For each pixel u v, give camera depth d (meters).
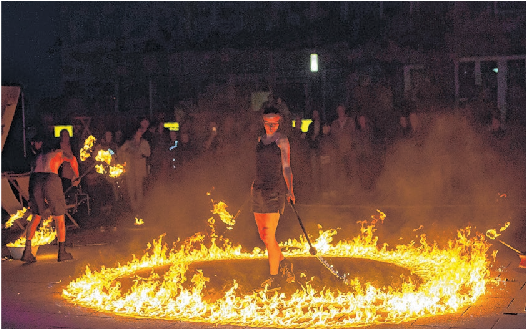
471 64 19.28
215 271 8.57
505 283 7.60
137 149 15.71
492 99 19.08
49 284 8.04
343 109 17.06
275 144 7.98
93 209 15.51
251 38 21.34
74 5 22.77
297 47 20.80
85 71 22.92
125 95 22.78
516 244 10.51
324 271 8.39
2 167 14.79
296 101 20.81
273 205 7.97
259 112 17.78
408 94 19.67
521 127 17.14
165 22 22.42
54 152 9.77
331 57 20.53
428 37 19.56
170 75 22.28
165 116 22.09
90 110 22.84
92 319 6.34
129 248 10.88
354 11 20.38
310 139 17.66
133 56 22.67
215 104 21.39
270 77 21.09
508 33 19.00
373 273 8.24
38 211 9.62
